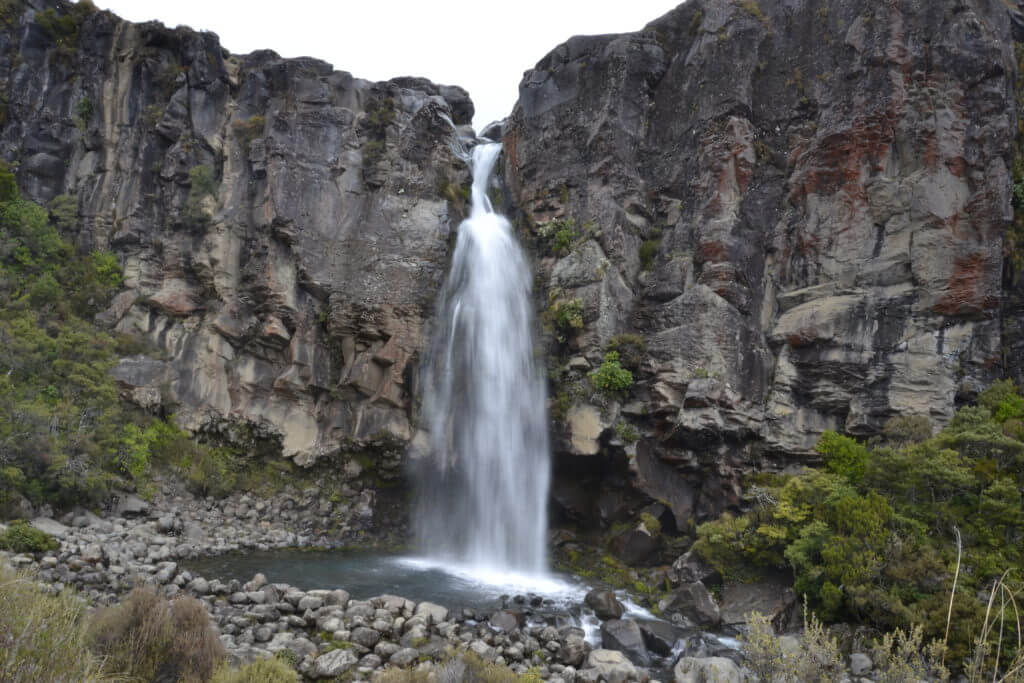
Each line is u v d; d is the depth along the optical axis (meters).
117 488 23.91
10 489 20.03
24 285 28.70
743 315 24.59
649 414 24.38
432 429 28.44
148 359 28.55
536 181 31.27
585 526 26.28
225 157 31.73
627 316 26.59
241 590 17.53
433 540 27.98
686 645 16.67
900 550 16.22
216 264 30.00
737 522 20.22
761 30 27.41
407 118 33.34
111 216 31.78
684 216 27.02
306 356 29.42
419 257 30.30
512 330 28.33
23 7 33.12
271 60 34.31
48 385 24.41
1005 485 16.34
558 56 32.19
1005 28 24.48
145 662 10.10
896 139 23.25
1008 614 13.75
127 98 32.81
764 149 26.25
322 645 14.27
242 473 28.45
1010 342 22.53
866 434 22.02
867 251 23.12
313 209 30.48
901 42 23.55
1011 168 22.92
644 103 29.39
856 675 14.49
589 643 15.95
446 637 15.55
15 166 31.25
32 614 7.04
